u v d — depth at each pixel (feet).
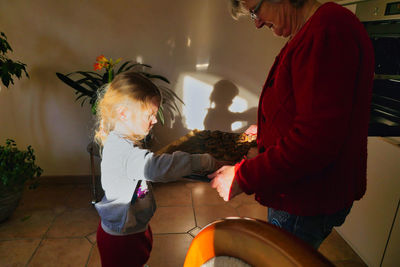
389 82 4.75
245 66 7.79
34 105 7.39
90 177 8.10
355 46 2.19
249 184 2.62
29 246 5.69
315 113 2.22
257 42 7.59
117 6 6.89
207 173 3.01
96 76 7.31
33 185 6.61
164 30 7.23
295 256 1.29
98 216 6.72
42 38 6.89
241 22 7.37
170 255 5.58
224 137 7.25
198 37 7.39
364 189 3.05
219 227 1.63
